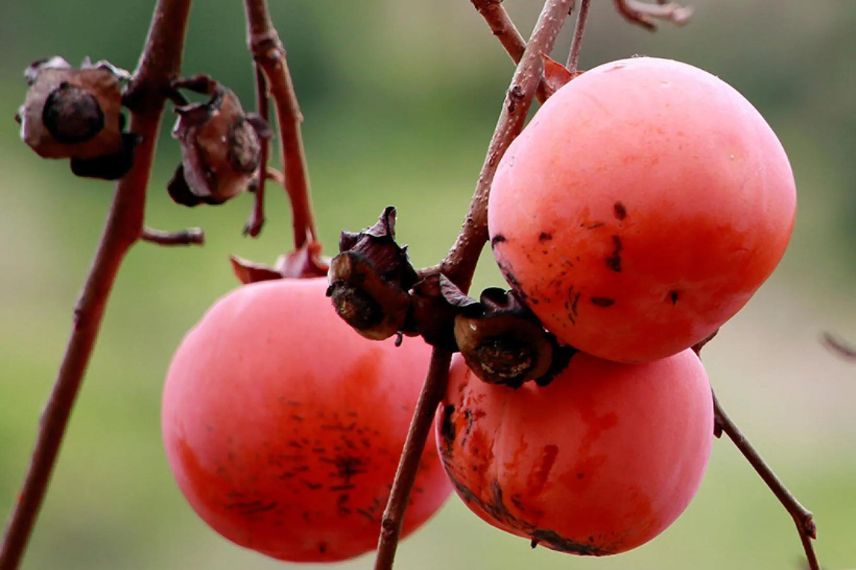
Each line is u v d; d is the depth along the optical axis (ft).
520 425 4.22
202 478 4.48
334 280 4.17
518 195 4.13
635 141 4.10
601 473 4.21
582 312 4.12
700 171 4.09
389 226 4.17
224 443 4.45
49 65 4.51
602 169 4.10
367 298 4.16
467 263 4.19
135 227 4.62
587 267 4.10
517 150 4.15
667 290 4.10
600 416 4.21
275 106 4.60
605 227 4.09
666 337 4.13
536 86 4.20
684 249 4.09
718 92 4.13
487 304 4.17
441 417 4.27
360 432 4.44
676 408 4.23
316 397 4.44
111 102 4.51
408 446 4.19
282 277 4.62
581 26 4.25
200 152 4.52
